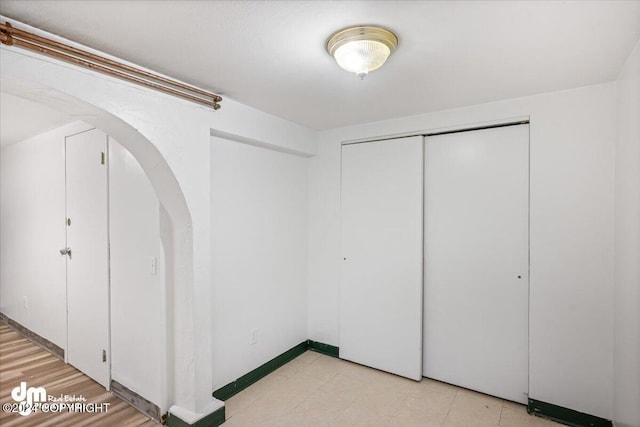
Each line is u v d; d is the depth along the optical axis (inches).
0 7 49.6
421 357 107.0
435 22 53.8
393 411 90.1
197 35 58.2
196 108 82.3
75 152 111.4
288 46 62.2
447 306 104.8
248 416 87.8
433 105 97.7
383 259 113.2
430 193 108.0
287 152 120.5
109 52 64.2
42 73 56.2
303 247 129.3
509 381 95.2
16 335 141.9
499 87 83.4
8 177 149.5
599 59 68.0
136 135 71.9
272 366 114.1
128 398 94.0
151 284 86.1
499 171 96.7
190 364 81.3
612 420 80.2
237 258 101.5
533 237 89.4
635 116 65.1
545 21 53.5
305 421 85.7
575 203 84.4
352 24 54.6
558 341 86.2
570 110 84.8
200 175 82.7
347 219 121.0
